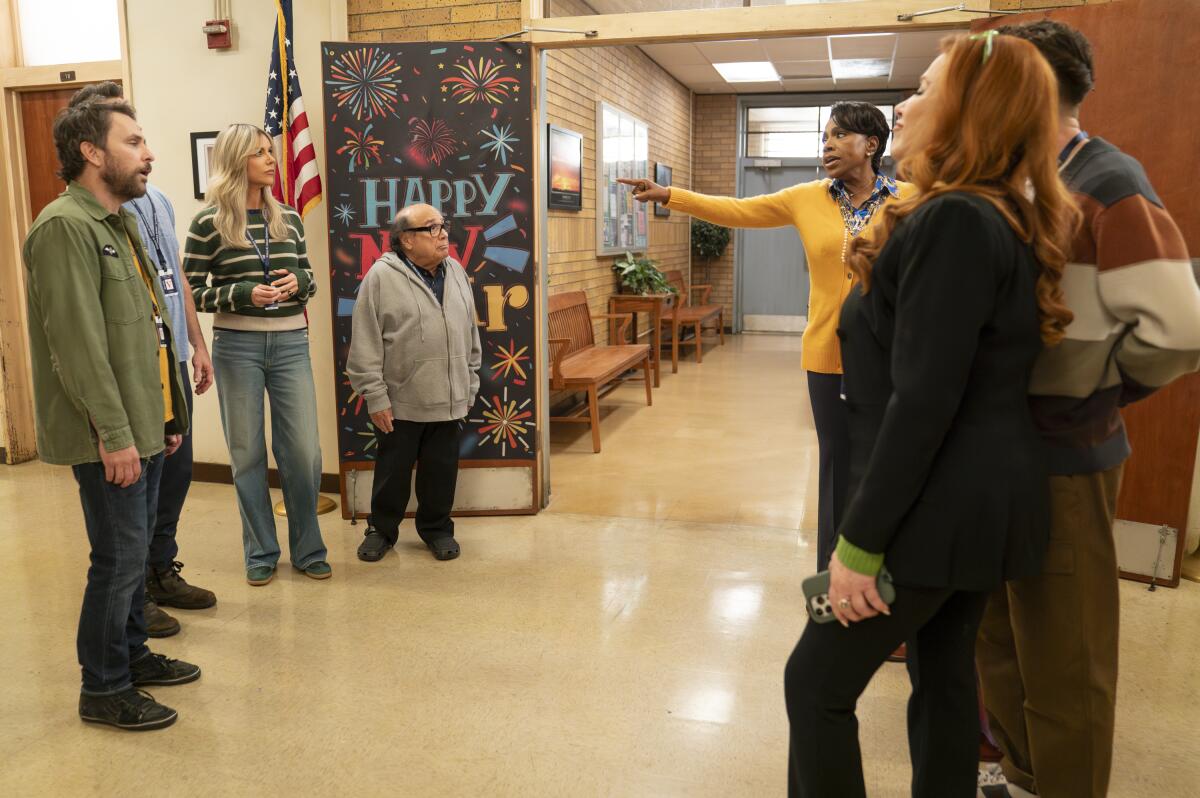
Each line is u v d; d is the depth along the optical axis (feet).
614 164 24.63
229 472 15.23
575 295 21.40
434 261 11.02
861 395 4.62
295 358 10.62
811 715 4.63
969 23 10.66
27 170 16.48
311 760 7.18
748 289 37.96
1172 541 10.55
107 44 15.89
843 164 8.34
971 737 4.81
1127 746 7.39
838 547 4.36
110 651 7.62
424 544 12.26
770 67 30.73
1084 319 4.55
